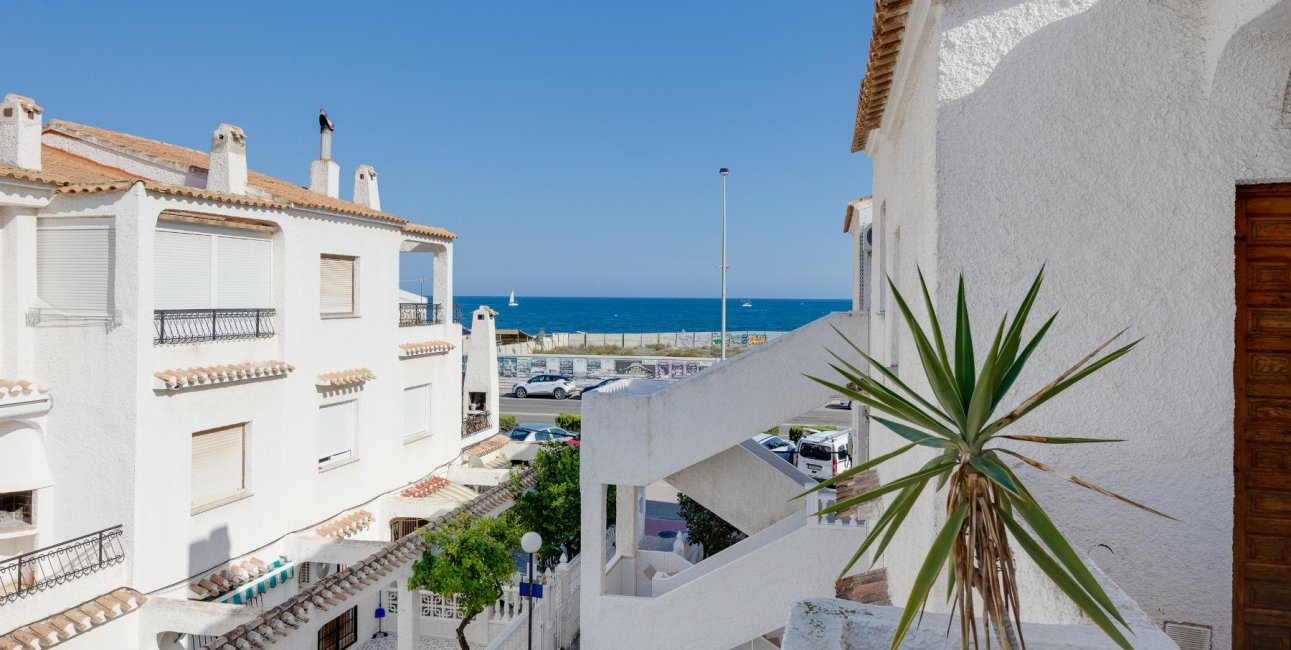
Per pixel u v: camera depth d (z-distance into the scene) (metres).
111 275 11.66
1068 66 4.55
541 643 13.58
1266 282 4.35
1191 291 4.40
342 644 15.41
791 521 11.59
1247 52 4.18
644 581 14.49
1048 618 3.16
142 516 11.41
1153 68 4.45
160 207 11.79
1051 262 4.55
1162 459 4.40
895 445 7.30
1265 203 4.38
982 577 2.30
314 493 15.07
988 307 4.63
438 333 20.08
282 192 16.44
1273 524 4.29
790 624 2.61
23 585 10.31
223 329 13.41
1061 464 4.49
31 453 11.50
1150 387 4.42
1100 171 4.51
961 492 2.40
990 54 4.64
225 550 12.90
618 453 9.86
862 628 2.60
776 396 9.75
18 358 11.75
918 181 5.79
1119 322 4.47
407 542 14.02
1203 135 4.39
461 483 19.95
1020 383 4.58
